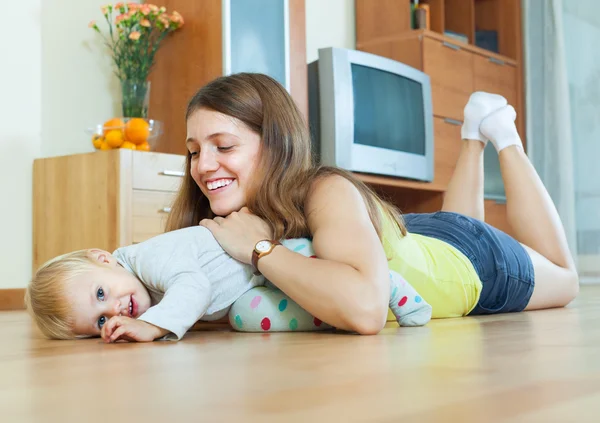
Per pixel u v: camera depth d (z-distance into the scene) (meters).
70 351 1.14
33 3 3.02
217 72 3.19
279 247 1.32
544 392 0.66
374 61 3.76
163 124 3.36
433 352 0.99
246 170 1.42
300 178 1.42
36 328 1.78
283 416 0.57
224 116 1.41
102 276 1.31
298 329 1.41
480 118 2.21
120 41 3.33
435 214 1.92
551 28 4.87
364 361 0.91
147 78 3.42
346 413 0.57
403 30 4.36
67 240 2.85
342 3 4.47
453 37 4.59
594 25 4.76
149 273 1.33
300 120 1.47
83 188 2.79
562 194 4.77
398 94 3.88
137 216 2.71
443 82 4.34
